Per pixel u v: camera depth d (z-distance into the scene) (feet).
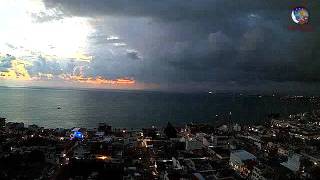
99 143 621.72
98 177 449.89
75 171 470.80
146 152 605.31
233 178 431.84
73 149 588.09
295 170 475.72
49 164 497.87
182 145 628.28
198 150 602.03
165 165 512.22
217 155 560.61
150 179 459.73
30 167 474.49
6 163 473.26
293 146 650.43
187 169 467.52
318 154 584.40
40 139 631.56
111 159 531.91
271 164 492.13
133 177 458.50
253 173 457.68
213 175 438.81
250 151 599.98
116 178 449.48
